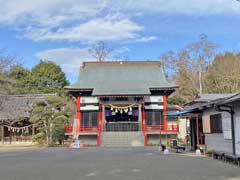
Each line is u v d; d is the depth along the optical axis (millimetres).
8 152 27625
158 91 42250
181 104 54906
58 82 66375
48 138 37562
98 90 41531
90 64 48594
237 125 17156
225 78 50188
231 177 11883
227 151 19016
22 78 60906
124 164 16594
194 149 27984
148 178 11758
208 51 56562
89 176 12414
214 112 21578
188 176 12180
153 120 41906
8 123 43312
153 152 26359
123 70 47688
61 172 13688
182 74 57094
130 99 41781
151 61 49125
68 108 45438
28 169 14867
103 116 41281
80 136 40625
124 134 39812
